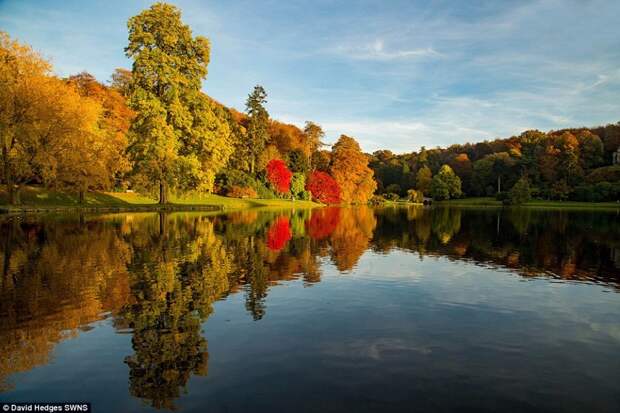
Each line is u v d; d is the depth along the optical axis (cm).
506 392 540
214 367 594
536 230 2894
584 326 814
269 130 9112
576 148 9950
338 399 510
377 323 803
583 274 1329
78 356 624
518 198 8512
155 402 500
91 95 4919
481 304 960
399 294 1033
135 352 641
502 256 1689
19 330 723
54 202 3719
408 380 566
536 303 977
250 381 554
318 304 922
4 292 951
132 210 3734
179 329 743
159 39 3819
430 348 684
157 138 3584
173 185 3809
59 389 530
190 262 1350
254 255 1538
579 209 7162
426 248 1906
